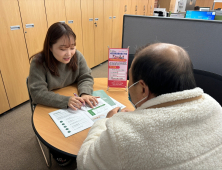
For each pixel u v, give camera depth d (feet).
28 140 5.78
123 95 3.96
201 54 5.37
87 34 10.82
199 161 1.39
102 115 3.14
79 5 9.53
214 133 1.51
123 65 4.01
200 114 1.46
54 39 3.47
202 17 10.19
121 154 1.44
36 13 7.23
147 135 1.42
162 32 5.73
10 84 6.96
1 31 6.17
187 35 5.39
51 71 3.91
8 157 5.14
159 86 1.51
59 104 3.37
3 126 6.39
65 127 2.82
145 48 1.63
